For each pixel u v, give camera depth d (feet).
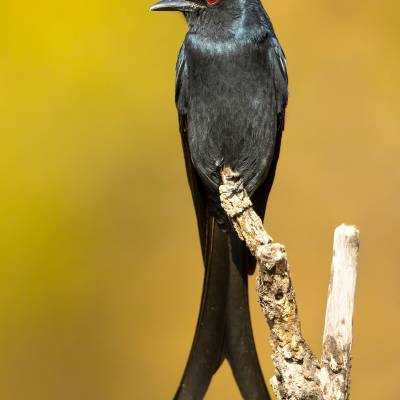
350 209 48.96
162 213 50.06
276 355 26.45
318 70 51.75
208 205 34.73
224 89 33.65
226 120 33.91
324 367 26.55
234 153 34.32
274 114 34.32
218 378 46.29
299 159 50.19
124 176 50.37
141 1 51.93
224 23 33.76
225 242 33.91
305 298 47.50
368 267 47.93
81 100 50.78
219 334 31.91
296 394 26.25
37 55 50.93
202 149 34.42
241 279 33.19
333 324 26.76
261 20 34.06
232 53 33.50
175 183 50.31
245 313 32.55
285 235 48.78
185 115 35.45
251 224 30.30
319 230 48.73
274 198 49.47
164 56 51.62
